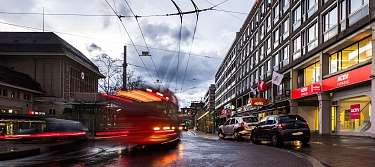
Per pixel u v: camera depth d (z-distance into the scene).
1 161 15.32
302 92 39.84
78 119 40.44
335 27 32.72
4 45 51.59
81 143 27.41
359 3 28.69
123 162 14.16
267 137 23.03
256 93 63.88
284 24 48.50
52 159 16.00
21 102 46.03
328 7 34.03
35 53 51.12
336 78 32.41
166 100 20.88
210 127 107.56
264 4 60.09
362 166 12.09
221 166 12.58
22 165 13.66
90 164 13.70
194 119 166.75
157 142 20.02
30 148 19.31
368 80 27.45
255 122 30.05
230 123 31.75
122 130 20.52
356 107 30.77
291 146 21.47
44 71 51.72
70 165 13.47
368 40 28.84
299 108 43.53
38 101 49.91
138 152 18.56
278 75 42.56
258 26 63.69
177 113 23.61
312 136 32.16
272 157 15.45
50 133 28.33
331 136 31.94
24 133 27.53
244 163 13.38
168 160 14.52
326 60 35.19
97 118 38.25
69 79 53.22
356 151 17.36
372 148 18.91
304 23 40.25
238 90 83.44
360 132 29.80
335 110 34.31
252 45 69.19
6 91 42.75
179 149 20.06
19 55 51.72
